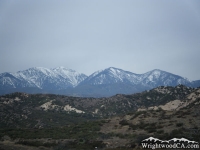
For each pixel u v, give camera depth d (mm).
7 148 52000
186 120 67688
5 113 151125
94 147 53188
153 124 68875
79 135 68062
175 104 112875
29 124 138500
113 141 56969
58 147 54250
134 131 65562
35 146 56969
